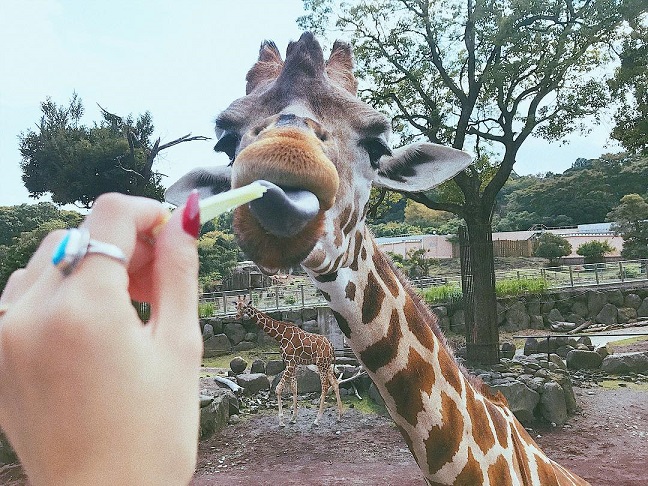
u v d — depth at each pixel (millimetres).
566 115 10797
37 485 495
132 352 500
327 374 8695
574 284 19688
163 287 561
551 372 8930
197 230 580
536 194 55812
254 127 1562
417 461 1962
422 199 10625
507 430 2205
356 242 1813
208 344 15953
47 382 468
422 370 1896
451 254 41656
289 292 19469
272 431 8234
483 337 9883
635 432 7570
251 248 1387
